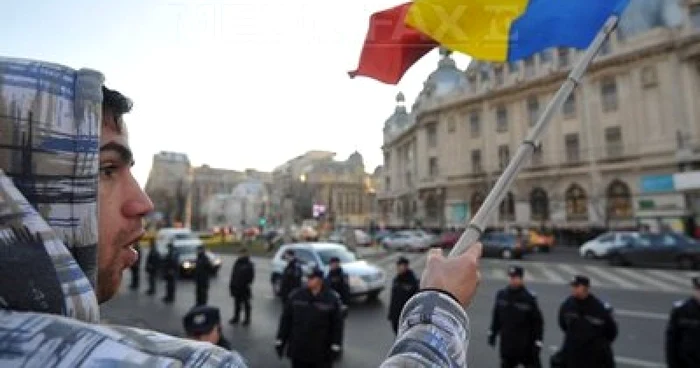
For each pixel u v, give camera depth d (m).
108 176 0.81
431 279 1.06
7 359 0.52
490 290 15.68
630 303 12.85
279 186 80.06
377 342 9.22
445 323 0.92
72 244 0.66
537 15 2.34
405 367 0.80
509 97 43.81
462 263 1.08
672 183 33.69
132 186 0.84
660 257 21.39
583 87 39.09
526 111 42.56
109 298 0.83
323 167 88.12
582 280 5.39
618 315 11.28
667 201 33.81
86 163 0.68
